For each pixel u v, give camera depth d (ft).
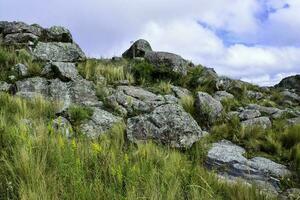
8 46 48.44
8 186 13.21
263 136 29.76
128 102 33.78
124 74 45.11
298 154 24.88
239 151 26.53
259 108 38.83
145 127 25.79
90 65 44.34
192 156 23.59
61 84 35.99
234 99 42.14
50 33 52.24
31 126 21.38
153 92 40.88
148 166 17.21
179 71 47.52
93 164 16.62
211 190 15.46
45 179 13.83
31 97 31.68
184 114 27.04
